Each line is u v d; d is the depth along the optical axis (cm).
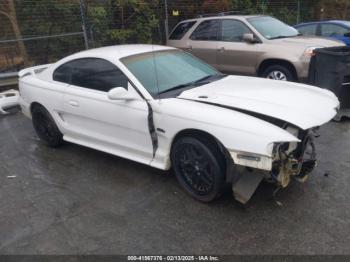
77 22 980
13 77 905
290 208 353
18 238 337
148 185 412
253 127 320
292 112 342
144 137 403
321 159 454
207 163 351
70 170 465
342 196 368
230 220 340
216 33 833
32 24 934
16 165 495
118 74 424
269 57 736
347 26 979
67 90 477
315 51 631
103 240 325
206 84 428
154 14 1119
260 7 1389
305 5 1569
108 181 429
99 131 455
